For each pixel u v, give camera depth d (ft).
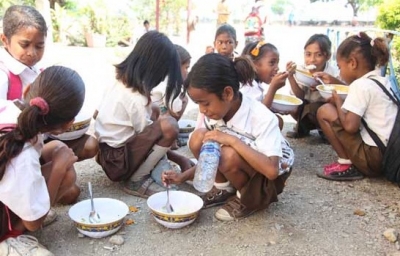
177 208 7.89
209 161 7.08
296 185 9.46
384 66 9.90
